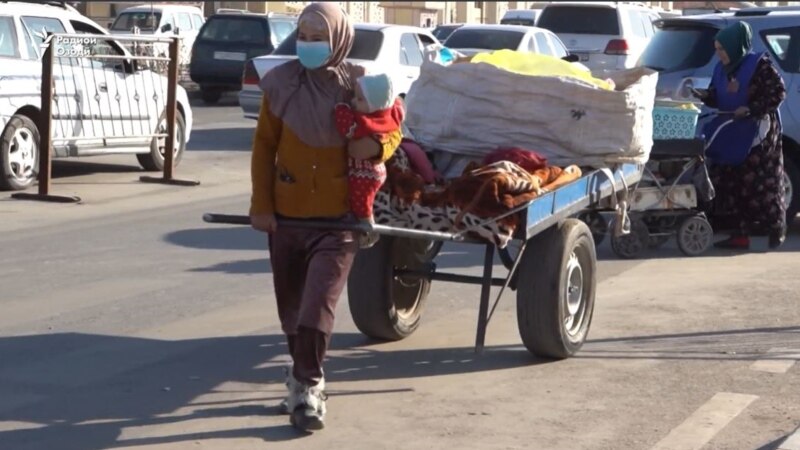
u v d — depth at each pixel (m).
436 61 8.77
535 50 23.95
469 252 12.55
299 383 6.89
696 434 6.90
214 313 9.77
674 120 12.02
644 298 10.45
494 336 9.16
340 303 10.21
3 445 6.69
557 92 8.38
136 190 16.50
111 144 17.05
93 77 16.64
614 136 8.45
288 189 6.73
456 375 8.11
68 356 8.46
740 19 14.05
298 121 6.62
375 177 6.74
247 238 13.14
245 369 8.21
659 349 8.77
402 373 8.15
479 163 8.11
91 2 37.34
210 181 17.59
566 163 8.49
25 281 10.84
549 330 8.15
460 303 10.24
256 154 6.78
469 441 6.80
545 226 7.86
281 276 7.02
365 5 44.78
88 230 13.47
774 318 9.71
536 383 7.92
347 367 8.28
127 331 9.16
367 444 6.74
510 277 8.03
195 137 23.22
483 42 23.64
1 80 15.44
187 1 41.19
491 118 8.49
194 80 30.33
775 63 13.80
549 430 6.98
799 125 13.69
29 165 15.94
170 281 10.93
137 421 7.11
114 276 11.11
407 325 9.02
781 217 12.65
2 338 8.91
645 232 12.26
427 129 8.66
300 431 6.90
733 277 11.41
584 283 8.56
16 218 14.12
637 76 9.56
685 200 12.22
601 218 12.19
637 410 7.36
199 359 8.44
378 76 6.60
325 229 6.75
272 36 29.80
